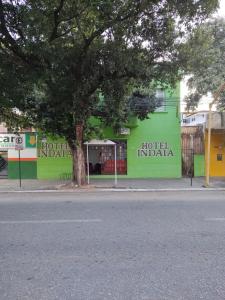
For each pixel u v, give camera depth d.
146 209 10.91
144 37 15.51
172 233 7.71
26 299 4.50
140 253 6.31
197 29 16.12
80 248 6.63
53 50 14.52
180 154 24.47
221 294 4.61
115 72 16.98
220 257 6.09
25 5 12.73
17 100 16.95
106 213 10.23
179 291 4.70
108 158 24.50
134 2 13.53
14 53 14.98
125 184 20.66
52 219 9.38
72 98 17.84
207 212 10.31
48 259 6.03
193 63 16.86
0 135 24.02
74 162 19.73
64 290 4.76
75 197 14.69
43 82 16.53
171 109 24.45
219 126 23.30
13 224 8.79
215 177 24.30
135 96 21.36
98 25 14.81
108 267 5.61
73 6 13.71
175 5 13.75
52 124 19.45
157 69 17.06
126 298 4.50
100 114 20.56
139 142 24.52
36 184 21.03
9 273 5.41
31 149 24.23
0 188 19.48
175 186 19.77
